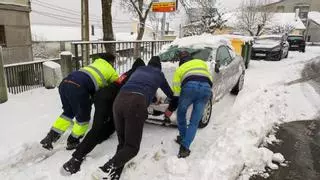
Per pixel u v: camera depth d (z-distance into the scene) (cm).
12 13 1298
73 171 339
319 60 1582
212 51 587
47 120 507
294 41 2430
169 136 457
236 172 351
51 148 396
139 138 332
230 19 3381
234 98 693
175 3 1420
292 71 1134
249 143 412
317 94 750
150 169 357
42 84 771
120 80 401
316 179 349
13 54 1310
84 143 350
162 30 1755
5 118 509
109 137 453
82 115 398
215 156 376
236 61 699
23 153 387
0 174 345
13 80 693
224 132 457
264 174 357
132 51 894
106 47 792
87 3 1066
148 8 1778
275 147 432
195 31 2152
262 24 3334
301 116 575
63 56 729
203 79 395
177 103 419
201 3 2067
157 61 394
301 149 428
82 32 1223
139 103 331
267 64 1378
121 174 341
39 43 1997
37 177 335
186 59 419
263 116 532
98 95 376
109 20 920
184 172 346
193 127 392
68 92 386
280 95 721
